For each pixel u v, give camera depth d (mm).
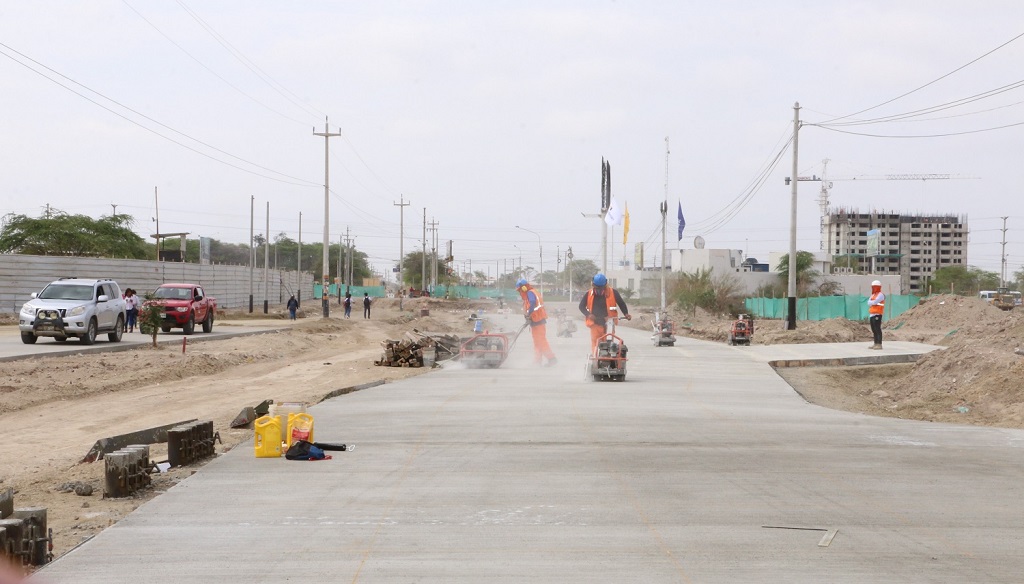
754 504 8445
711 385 19719
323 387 21484
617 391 18328
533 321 25375
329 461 10555
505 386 19328
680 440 12070
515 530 7527
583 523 7754
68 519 8336
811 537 7320
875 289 32719
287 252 179000
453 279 174250
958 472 9969
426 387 19109
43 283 52875
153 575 6348
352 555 6812
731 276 96375
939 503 8500
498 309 99312
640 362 26875
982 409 16172
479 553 6859
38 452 13367
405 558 6734
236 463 10445
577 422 13688
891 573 6387
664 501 8562
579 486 9211
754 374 22688
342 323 58531
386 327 62719
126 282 59031
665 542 7160
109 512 8602
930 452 11242
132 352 28922
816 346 34375
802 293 104688
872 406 17578
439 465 10305
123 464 9156
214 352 31359
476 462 10477
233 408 17766
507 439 12102
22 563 6562
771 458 10773
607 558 6723
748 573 6371
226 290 76125
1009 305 61594
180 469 10492
